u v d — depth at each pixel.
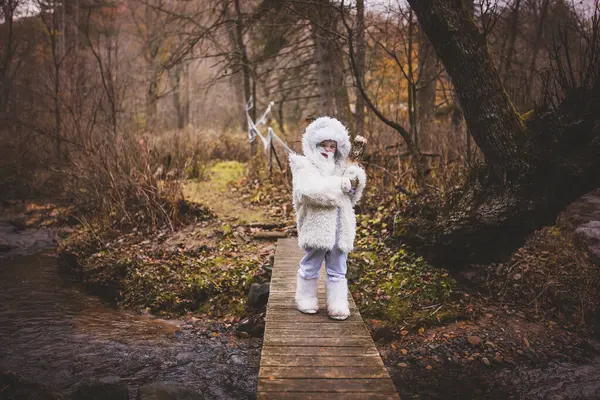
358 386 3.05
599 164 4.56
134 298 6.34
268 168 11.18
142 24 21.42
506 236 5.48
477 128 5.03
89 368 4.68
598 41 4.75
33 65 14.75
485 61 4.80
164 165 10.62
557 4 7.55
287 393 2.96
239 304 6.03
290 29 10.50
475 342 4.91
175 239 7.68
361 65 8.56
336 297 4.05
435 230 5.98
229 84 20.11
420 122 9.47
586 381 4.38
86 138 10.52
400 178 7.62
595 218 6.53
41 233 9.20
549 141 4.80
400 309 5.48
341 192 3.76
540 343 4.96
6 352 4.93
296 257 6.16
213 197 9.67
